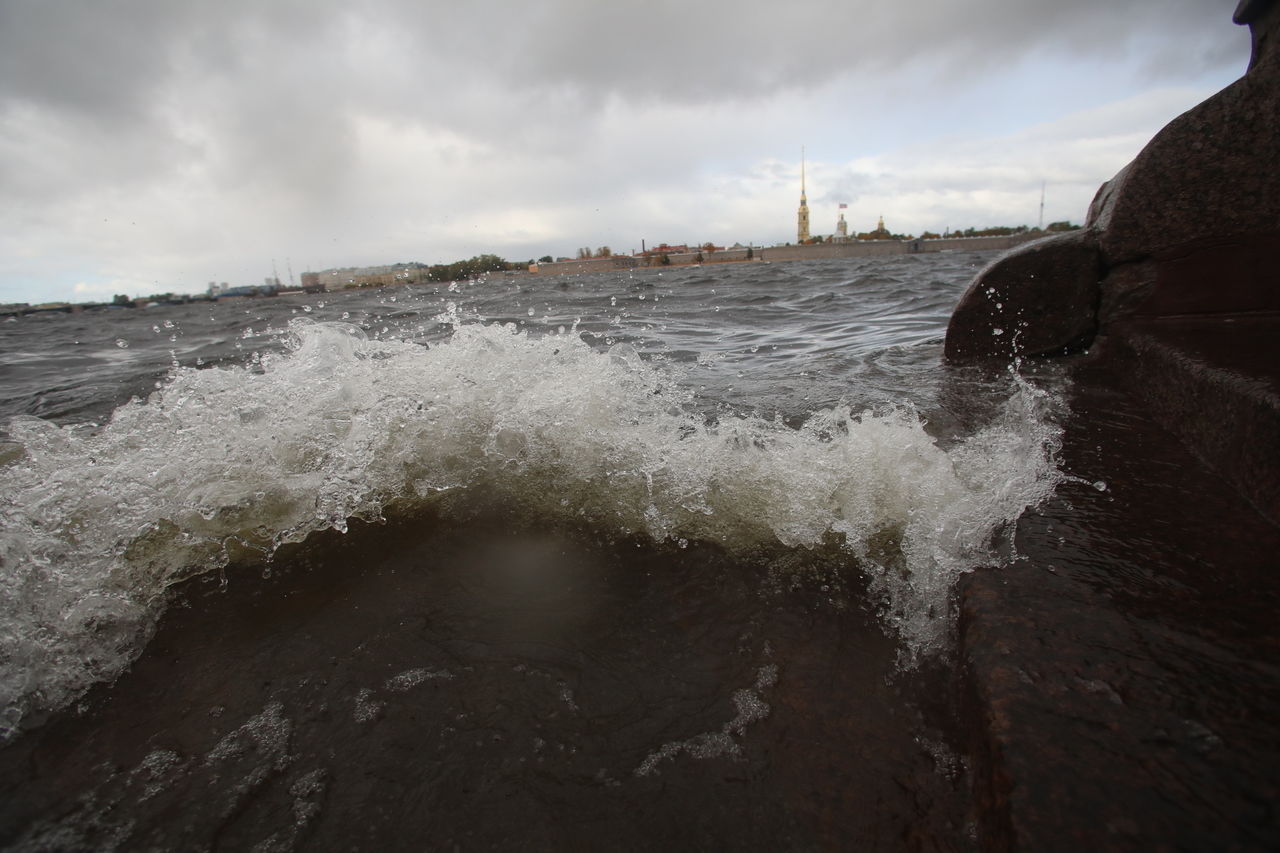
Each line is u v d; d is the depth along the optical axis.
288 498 1.84
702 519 1.70
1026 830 0.73
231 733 1.09
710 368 3.72
